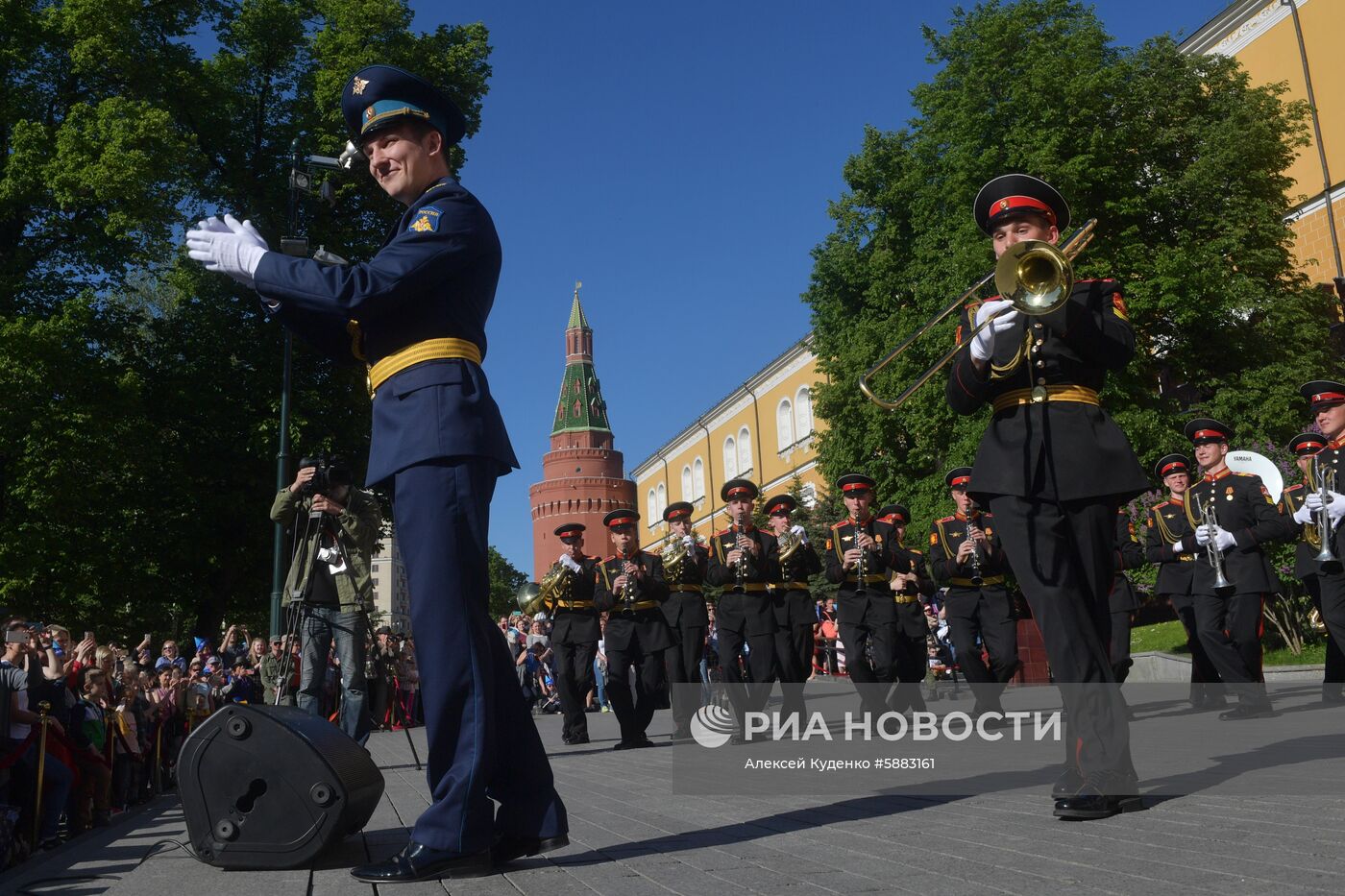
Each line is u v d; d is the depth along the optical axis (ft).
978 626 34.86
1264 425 80.74
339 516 26.25
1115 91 85.61
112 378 79.30
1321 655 49.70
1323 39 106.22
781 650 36.27
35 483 75.82
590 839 12.96
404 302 11.43
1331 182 104.88
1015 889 8.52
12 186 76.23
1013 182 13.71
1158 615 81.41
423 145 12.28
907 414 91.97
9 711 26.53
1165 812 11.88
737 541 35.63
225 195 89.92
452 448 11.28
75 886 17.62
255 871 11.78
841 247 104.22
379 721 63.36
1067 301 12.94
